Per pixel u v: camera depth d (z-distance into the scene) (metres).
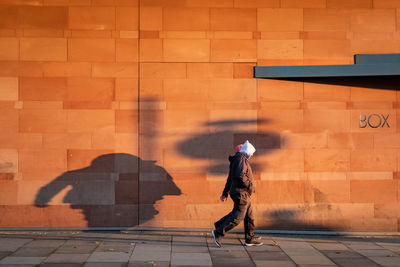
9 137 6.43
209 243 5.77
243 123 6.55
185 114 6.53
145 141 6.51
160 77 6.54
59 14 6.48
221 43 6.56
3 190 6.41
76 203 6.45
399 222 6.52
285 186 6.53
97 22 6.52
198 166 6.52
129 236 6.09
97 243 5.65
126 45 6.52
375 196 6.54
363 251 5.43
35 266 4.56
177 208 6.49
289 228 6.50
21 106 6.43
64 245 5.54
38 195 6.43
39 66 6.46
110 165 6.47
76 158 6.46
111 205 6.47
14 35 6.45
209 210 6.50
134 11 6.54
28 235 6.10
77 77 6.48
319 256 5.16
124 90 6.52
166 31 6.55
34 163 6.43
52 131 6.46
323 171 6.55
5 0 6.45
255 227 6.50
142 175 6.50
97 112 6.49
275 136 6.56
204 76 6.56
